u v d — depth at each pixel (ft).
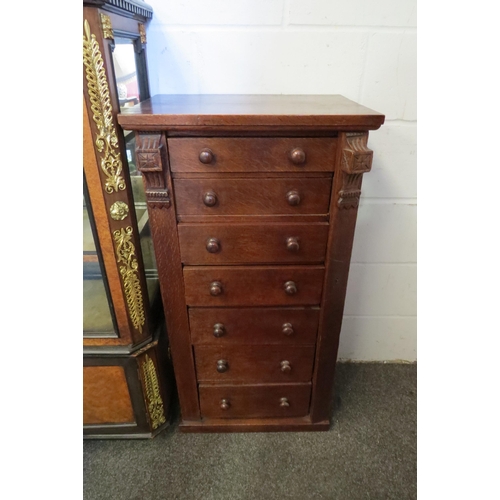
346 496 3.26
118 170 2.54
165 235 2.74
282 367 3.34
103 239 2.69
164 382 3.64
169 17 3.24
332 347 3.26
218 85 3.50
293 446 3.67
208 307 3.07
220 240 2.75
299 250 2.81
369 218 4.04
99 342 3.12
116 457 3.55
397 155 3.75
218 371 3.38
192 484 3.33
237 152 2.46
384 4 3.19
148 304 3.22
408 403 4.21
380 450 3.66
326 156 2.50
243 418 3.76
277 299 3.02
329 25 3.27
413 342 4.72
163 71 3.44
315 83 3.49
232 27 3.27
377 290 4.41
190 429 3.73
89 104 2.29
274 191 2.61
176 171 2.52
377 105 3.57
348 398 4.26
